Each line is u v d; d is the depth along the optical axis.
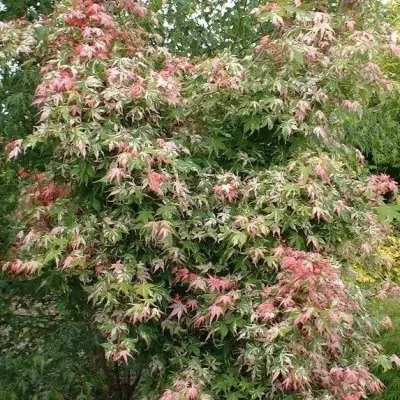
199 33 4.30
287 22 3.34
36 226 3.27
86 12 3.18
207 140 3.32
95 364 4.04
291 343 2.89
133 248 3.18
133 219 3.07
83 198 3.20
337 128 3.65
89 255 3.09
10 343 4.16
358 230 3.42
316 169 3.07
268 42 3.35
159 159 2.91
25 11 4.05
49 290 3.87
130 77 3.05
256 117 3.20
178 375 3.09
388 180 3.59
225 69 3.22
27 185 3.66
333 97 3.31
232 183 3.17
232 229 3.07
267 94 3.19
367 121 4.77
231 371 3.16
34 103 3.07
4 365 3.87
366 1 3.54
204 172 3.28
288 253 2.99
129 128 3.11
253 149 3.38
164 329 3.23
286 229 3.21
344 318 2.80
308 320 2.85
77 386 3.94
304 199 3.16
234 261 3.17
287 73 3.22
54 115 2.93
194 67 3.40
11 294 4.13
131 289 2.95
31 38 3.40
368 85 3.30
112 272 3.03
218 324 3.03
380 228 3.57
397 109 6.18
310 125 3.24
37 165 3.84
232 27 4.27
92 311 3.75
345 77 3.25
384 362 3.35
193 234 3.13
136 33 3.53
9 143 3.51
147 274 3.06
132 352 3.23
